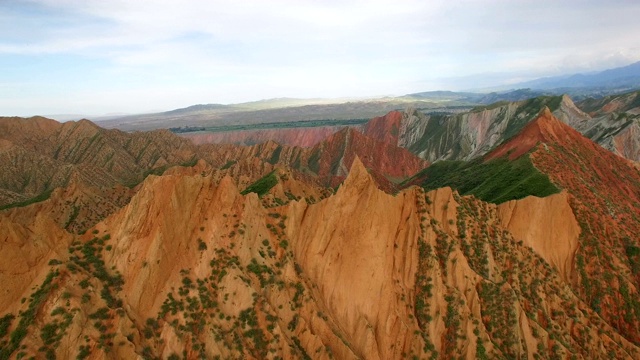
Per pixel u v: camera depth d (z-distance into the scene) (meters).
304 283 55.81
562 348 57.81
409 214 62.88
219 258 52.88
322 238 59.06
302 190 86.00
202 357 45.88
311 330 52.41
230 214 55.84
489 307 59.22
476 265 63.91
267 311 50.72
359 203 59.50
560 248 75.62
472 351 54.66
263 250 56.25
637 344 66.75
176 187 53.34
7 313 42.78
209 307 49.56
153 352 44.78
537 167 95.56
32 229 47.31
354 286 56.88
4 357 40.31
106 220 52.38
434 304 57.25
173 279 50.47
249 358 47.50
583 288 72.75
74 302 43.12
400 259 60.12
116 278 48.44
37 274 45.03
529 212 75.19
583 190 91.00
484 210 73.19
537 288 65.25
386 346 54.22
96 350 41.69
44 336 41.34
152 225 51.09
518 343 57.03
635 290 72.12
